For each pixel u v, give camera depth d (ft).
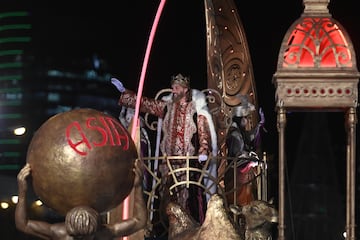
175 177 30.83
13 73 123.34
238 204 33.27
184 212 28.17
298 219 68.18
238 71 36.24
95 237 20.58
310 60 25.86
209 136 31.83
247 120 35.09
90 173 19.98
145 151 32.91
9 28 105.50
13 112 125.08
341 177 68.39
